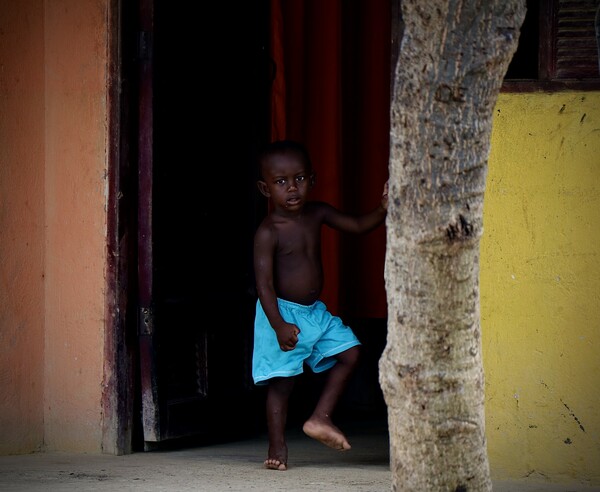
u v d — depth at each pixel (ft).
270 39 23.26
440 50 9.86
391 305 10.72
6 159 19.19
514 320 16.35
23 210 19.47
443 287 10.43
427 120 10.06
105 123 19.20
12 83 19.25
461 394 10.69
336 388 17.58
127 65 19.22
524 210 16.29
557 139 16.20
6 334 19.30
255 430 22.33
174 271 19.90
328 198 24.48
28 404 19.63
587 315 16.14
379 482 16.20
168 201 19.75
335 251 24.47
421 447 10.72
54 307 19.76
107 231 19.19
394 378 10.75
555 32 16.24
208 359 20.68
